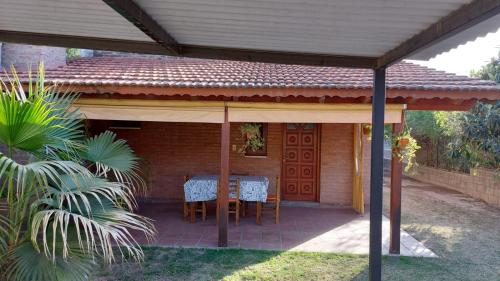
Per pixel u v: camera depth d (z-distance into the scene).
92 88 6.90
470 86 6.80
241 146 11.40
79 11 3.54
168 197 11.52
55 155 4.77
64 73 8.09
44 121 4.16
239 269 6.09
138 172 11.33
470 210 11.25
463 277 5.95
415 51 3.57
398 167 6.97
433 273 6.09
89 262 4.27
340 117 7.26
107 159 5.54
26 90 7.11
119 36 4.20
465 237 8.27
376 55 4.30
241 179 9.26
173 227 8.57
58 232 4.18
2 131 4.02
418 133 17.42
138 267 6.10
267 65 10.16
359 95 6.82
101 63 10.31
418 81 7.29
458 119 13.22
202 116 7.28
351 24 3.38
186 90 6.88
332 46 4.08
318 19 3.32
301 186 11.64
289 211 10.52
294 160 11.65
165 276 5.77
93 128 11.38
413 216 10.37
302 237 7.95
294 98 7.34
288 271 6.05
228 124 7.26
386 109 7.08
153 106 7.26
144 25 3.30
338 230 8.54
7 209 4.54
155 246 7.15
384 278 5.87
